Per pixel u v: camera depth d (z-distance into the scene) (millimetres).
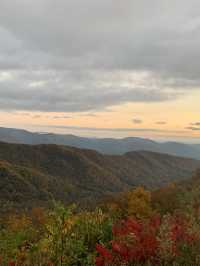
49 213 7133
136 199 35906
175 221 7324
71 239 6977
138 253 5605
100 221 8047
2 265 7348
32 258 6961
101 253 5754
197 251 5465
